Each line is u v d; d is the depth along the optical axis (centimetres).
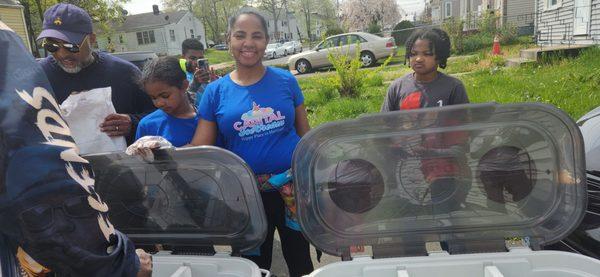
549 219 148
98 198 102
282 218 212
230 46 201
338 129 140
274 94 201
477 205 150
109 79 235
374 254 155
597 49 880
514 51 1245
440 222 152
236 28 196
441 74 254
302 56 1667
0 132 85
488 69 991
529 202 148
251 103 198
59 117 98
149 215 164
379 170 147
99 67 234
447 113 136
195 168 151
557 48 957
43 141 91
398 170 147
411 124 139
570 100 572
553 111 134
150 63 203
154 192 160
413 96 250
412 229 153
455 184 148
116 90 237
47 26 214
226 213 156
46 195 88
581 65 806
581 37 1090
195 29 5422
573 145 139
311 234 151
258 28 196
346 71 889
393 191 149
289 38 6906
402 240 153
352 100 806
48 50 215
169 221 163
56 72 231
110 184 161
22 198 86
